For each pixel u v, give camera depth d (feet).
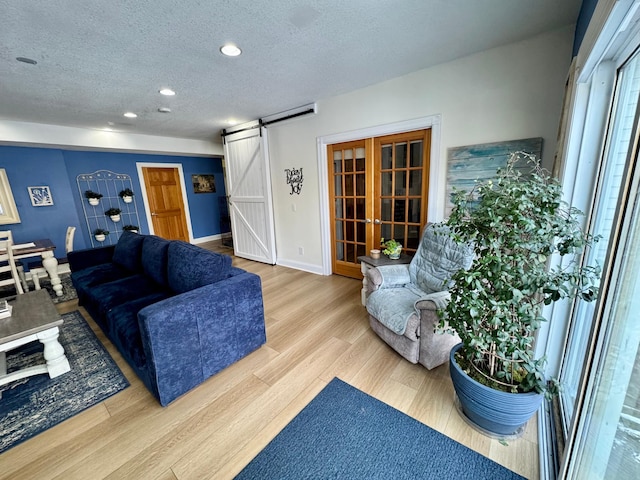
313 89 10.16
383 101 9.77
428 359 6.17
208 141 19.77
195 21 5.74
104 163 18.20
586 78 4.54
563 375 5.39
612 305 2.79
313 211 13.24
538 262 4.04
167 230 21.63
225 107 11.88
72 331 8.77
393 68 8.59
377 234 11.50
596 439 3.02
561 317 5.39
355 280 12.60
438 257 7.46
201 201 23.57
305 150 12.75
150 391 6.05
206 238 24.13
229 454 4.59
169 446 4.77
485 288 4.39
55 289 11.87
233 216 17.49
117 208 18.81
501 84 7.55
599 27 3.46
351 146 11.45
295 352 7.32
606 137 4.44
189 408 5.58
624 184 2.59
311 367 6.70
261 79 8.95
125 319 6.58
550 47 6.78
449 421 5.06
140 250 10.08
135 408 5.63
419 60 8.08
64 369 6.75
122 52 6.89
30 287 13.10
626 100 4.03
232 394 5.91
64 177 15.92
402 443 4.67
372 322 7.75
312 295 11.07
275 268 15.03
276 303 10.45
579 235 3.82
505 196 4.08
